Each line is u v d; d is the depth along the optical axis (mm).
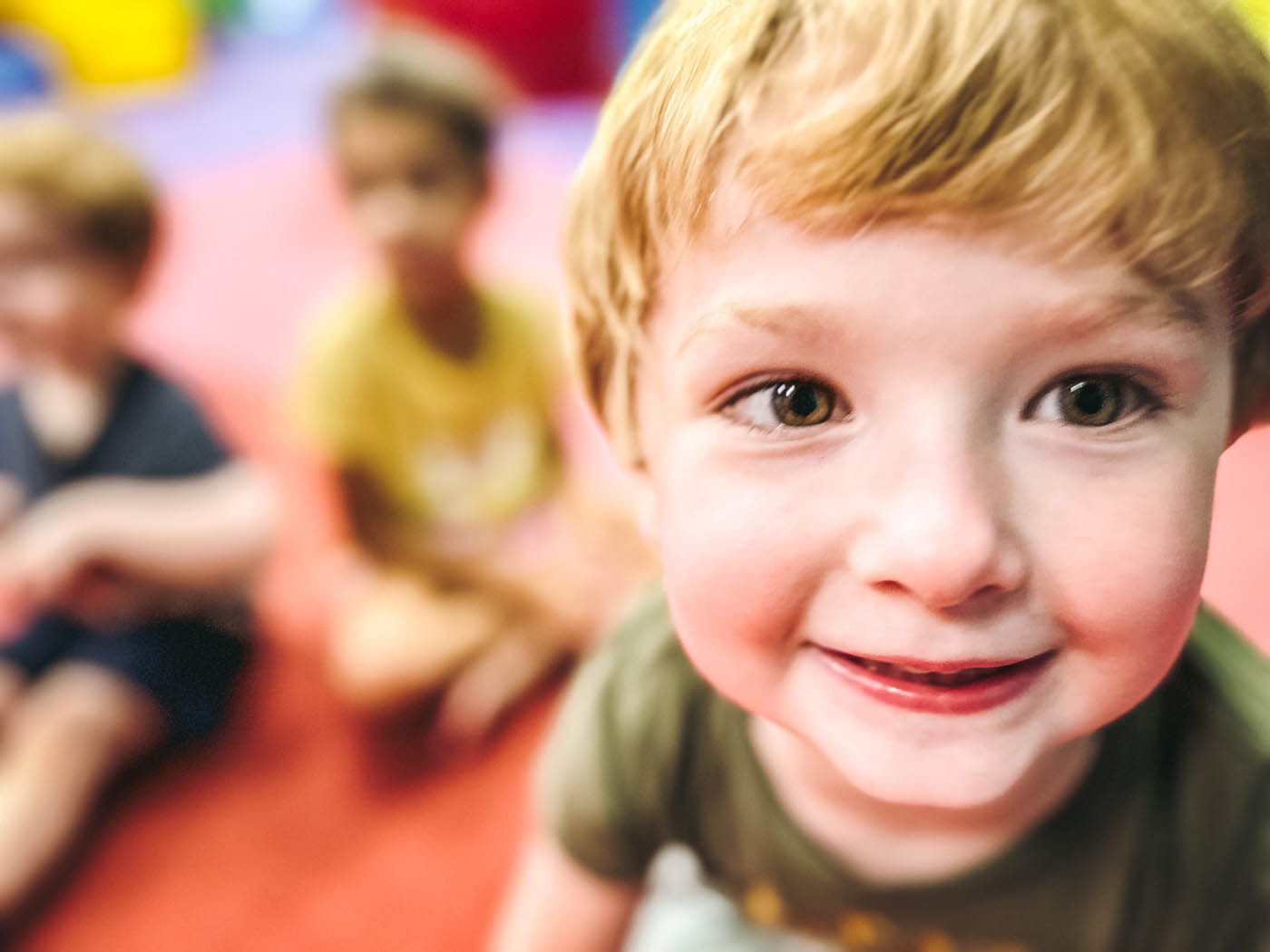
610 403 284
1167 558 223
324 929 634
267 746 768
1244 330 239
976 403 212
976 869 350
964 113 203
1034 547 219
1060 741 241
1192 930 354
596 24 1839
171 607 759
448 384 823
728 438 231
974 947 373
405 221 743
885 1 213
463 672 781
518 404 848
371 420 811
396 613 797
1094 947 359
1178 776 340
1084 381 215
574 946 430
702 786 382
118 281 732
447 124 746
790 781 358
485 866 666
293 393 916
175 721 755
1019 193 201
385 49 803
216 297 1241
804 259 210
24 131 708
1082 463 217
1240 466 531
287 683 820
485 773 733
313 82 2004
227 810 718
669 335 242
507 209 1336
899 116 204
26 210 670
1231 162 214
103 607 743
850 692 244
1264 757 333
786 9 219
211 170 1582
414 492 830
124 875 676
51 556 709
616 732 383
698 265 226
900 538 215
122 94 1894
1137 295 208
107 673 720
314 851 684
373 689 766
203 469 764
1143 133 205
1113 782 337
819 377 220
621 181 247
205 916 646
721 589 240
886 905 368
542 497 876
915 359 210
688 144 222
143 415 754
